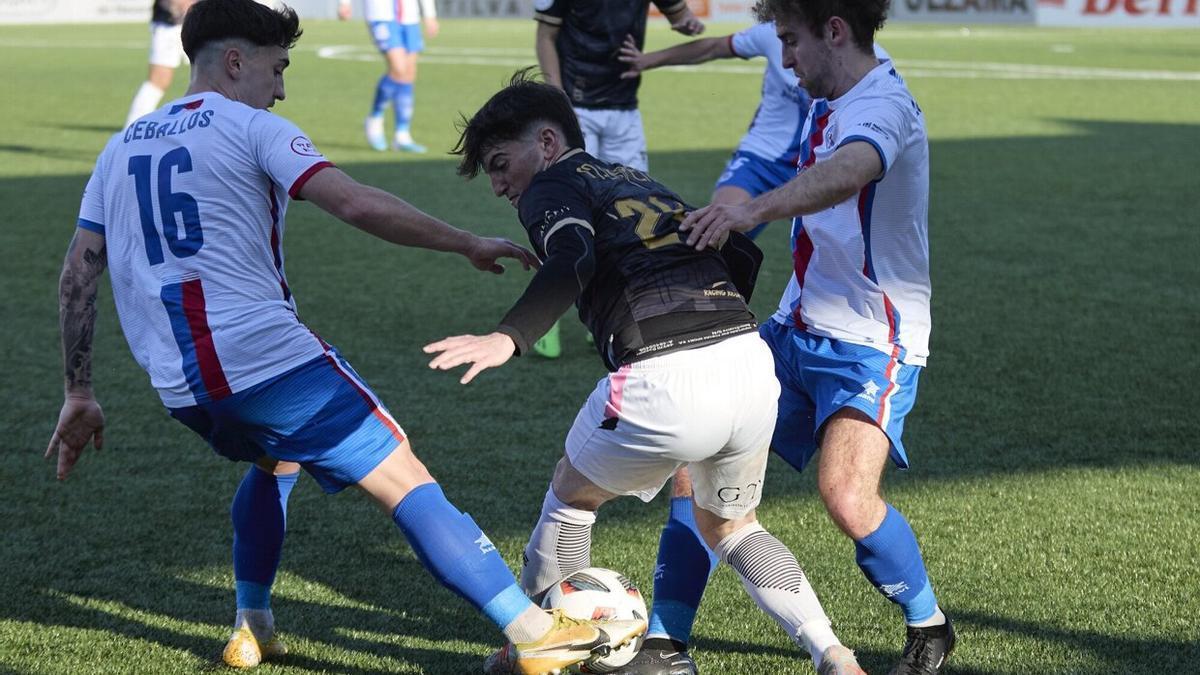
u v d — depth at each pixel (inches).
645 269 184.4
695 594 203.3
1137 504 279.3
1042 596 233.3
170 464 309.3
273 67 197.6
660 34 2242.9
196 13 194.2
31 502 283.1
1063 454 313.0
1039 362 392.8
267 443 189.3
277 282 189.5
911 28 2672.2
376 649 217.0
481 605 186.2
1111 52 1873.8
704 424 181.8
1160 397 358.9
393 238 185.2
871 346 203.0
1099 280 503.2
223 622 227.5
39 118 1037.8
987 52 1870.1
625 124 436.1
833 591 237.6
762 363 188.5
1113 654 210.5
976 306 462.0
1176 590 235.3
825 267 206.1
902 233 200.1
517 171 193.8
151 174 185.9
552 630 187.8
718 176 743.7
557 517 199.2
